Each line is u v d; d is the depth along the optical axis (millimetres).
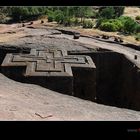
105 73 24062
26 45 25047
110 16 47188
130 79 20594
